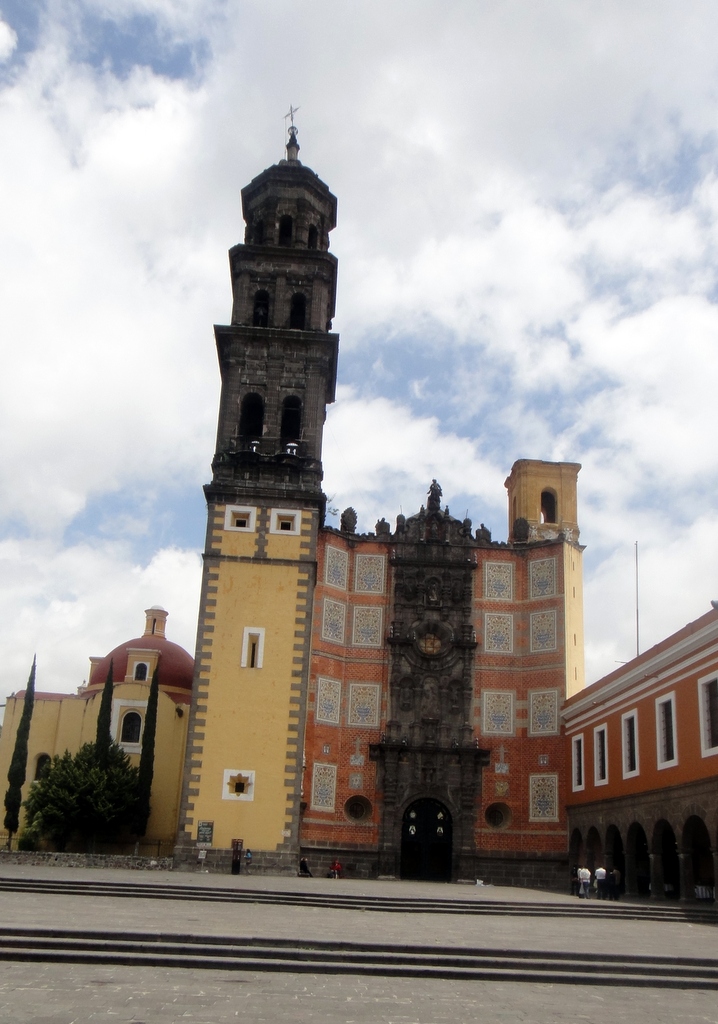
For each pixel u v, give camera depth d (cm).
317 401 5634
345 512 6194
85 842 6141
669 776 4112
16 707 6956
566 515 6594
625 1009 1684
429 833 5612
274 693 5025
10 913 2373
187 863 4738
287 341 5706
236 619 5138
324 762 5591
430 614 5969
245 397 5653
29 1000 1504
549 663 5866
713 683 3803
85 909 2600
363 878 5425
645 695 4456
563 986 1933
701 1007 1745
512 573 6122
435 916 3117
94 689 7481
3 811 6688
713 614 3725
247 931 2228
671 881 4678
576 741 5481
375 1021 1469
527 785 5716
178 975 1812
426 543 6097
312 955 2020
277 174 6141
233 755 4912
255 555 5256
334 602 5906
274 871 4738
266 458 5444
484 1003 1678
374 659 5897
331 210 6288
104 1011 1444
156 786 6431
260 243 6084
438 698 5822
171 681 7406
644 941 2492
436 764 5678
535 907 3366
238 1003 1561
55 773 6156
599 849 5266
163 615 8138
